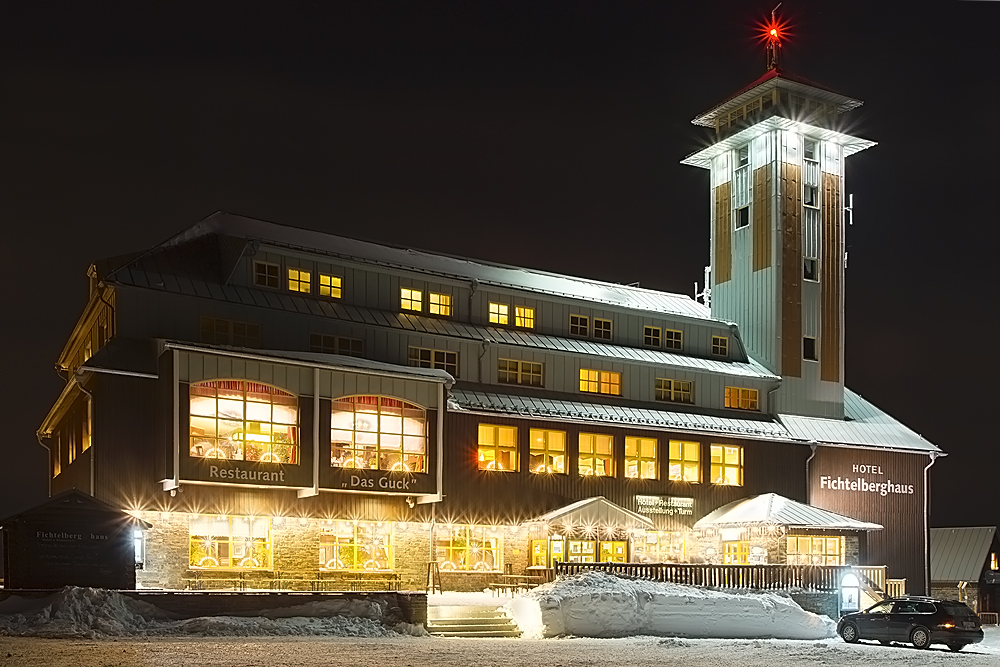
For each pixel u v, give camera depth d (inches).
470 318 1603.1
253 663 764.6
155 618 1016.9
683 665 855.1
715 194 2075.5
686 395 1760.6
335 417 1307.8
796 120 1923.0
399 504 1378.0
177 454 1178.6
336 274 1486.2
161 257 1371.8
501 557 1464.1
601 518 1461.6
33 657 767.7
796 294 1915.6
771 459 1765.5
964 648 1230.9
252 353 1238.3
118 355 1233.4
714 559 1638.8
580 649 987.9
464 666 793.6
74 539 1089.4
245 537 1268.5
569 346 1649.9
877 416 1983.3
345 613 1098.1
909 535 1881.2
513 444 1515.7
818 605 1386.6
